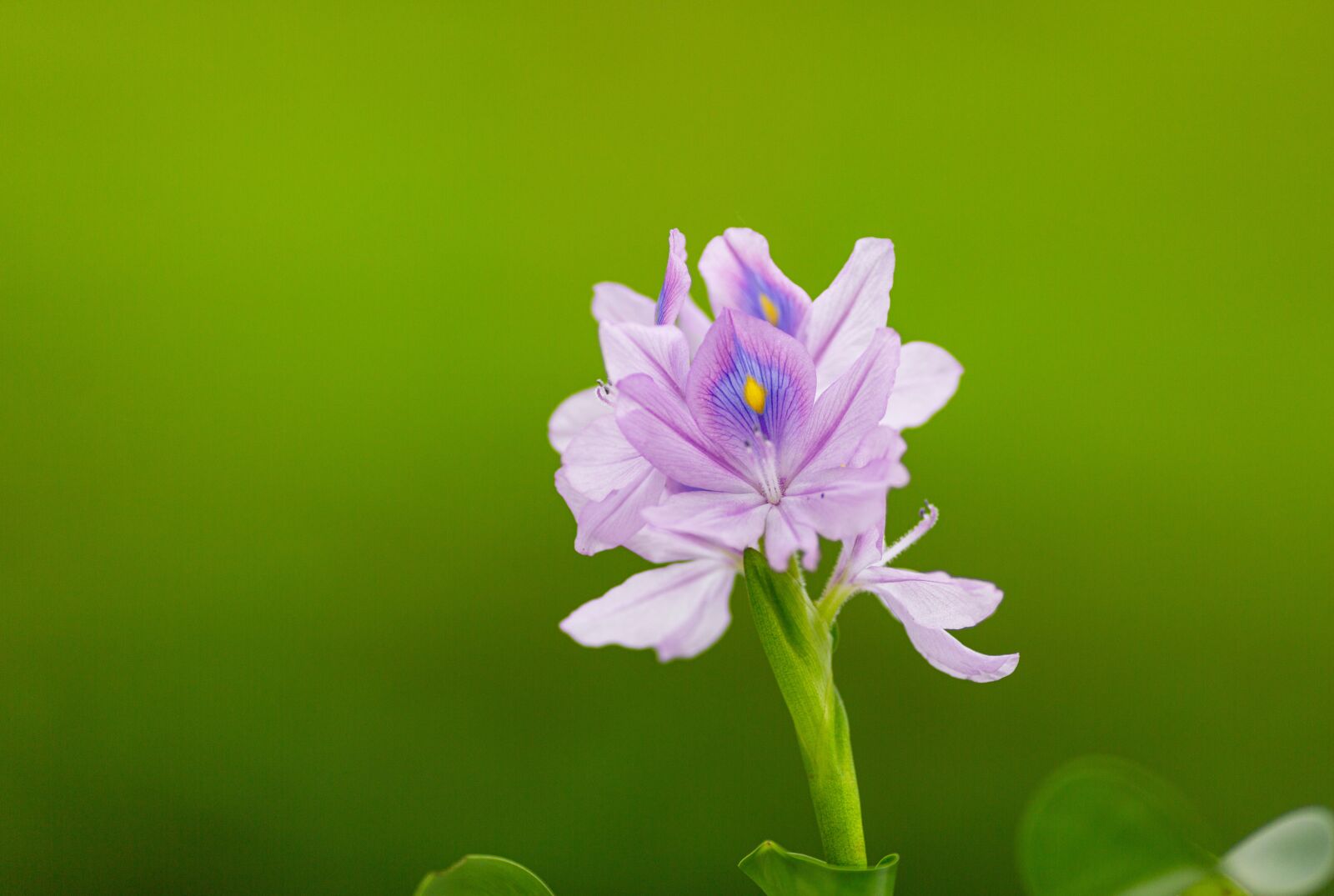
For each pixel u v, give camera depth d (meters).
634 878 2.46
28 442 2.72
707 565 0.96
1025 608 2.64
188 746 2.59
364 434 2.77
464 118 3.03
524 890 0.91
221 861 2.54
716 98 3.09
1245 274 2.87
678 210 3.06
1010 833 2.44
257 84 3.00
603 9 3.09
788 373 0.92
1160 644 2.62
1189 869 0.85
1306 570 2.66
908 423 0.96
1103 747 2.55
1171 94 2.97
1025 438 2.77
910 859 2.41
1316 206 2.88
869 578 0.94
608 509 0.93
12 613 2.64
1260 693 2.59
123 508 2.70
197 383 2.79
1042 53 3.02
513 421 2.79
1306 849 0.85
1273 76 2.94
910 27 3.07
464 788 2.54
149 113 2.96
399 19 3.05
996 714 2.50
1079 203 2.96
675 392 0.93
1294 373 2.78
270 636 2.65
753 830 2.43
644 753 2.50
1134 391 2.80
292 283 2.88
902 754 2.45
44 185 2.89
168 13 3.01
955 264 2.97
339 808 2.54
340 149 2.99
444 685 2.61
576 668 2.56
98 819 2.56
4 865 2.53
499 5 3.05
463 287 2.91
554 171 3.04
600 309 0.98
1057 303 2.90
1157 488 2.73
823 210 3.05
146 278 2.86
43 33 2.96
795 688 0.92
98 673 2.62
